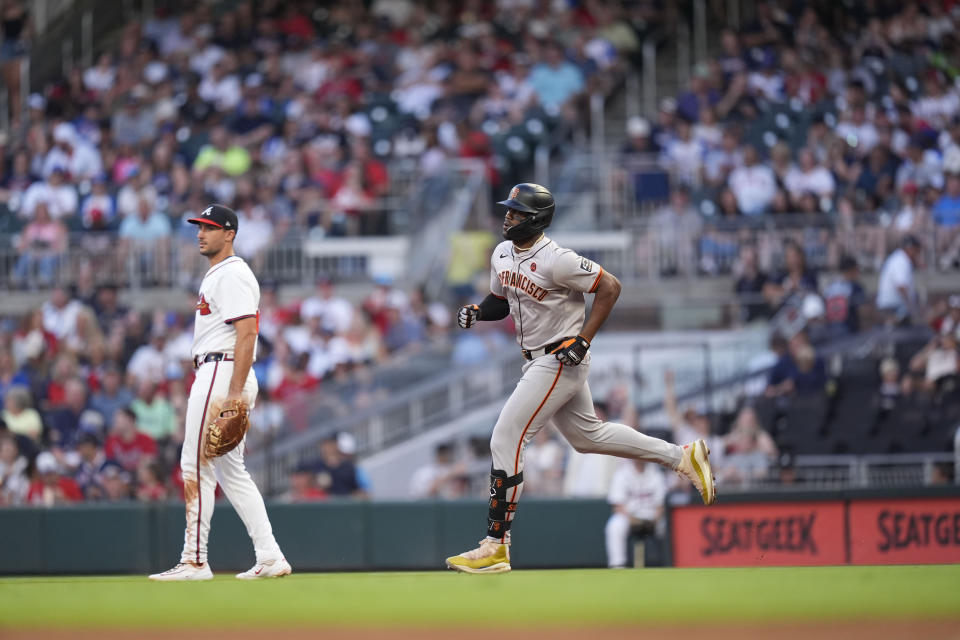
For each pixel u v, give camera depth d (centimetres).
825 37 6662
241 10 7338
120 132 6444
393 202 5512
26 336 4909
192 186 5734
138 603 1445
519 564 3681
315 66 6756
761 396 4406
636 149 5803
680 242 5153
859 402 4403
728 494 3189
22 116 6812
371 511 3725
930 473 4122
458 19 7262
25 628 1188
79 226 5678
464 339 4691
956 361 4419
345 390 4456
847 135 5912
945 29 6650
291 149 5981
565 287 1970
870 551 3161
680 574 1808
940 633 1074
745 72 6397
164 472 4166
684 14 7400
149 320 5066
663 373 4588
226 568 3741
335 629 1155
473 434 4534
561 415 2050
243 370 1944
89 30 7538
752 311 4859
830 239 5031
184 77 6812
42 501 4044
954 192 5172
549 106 6303
